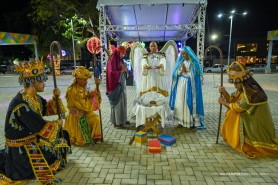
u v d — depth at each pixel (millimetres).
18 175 2574
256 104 3186
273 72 22281
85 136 3748
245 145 3412
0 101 8031
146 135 3971
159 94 4551
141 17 11250
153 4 9281
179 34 14633
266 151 3328
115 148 3703
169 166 3100
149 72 4875
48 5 18625
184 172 2941
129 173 2936
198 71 4359
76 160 3295
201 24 10125
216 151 3533
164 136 3932
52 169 2688
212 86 10844
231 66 3355
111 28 10617
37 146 2604
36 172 2602
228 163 3152
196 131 4438
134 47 4953
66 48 23641
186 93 4371
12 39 15930
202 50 10352
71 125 3787
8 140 2549
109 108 6426
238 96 3516
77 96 3582
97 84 3820
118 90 4500
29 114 2420
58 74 20594
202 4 9492
